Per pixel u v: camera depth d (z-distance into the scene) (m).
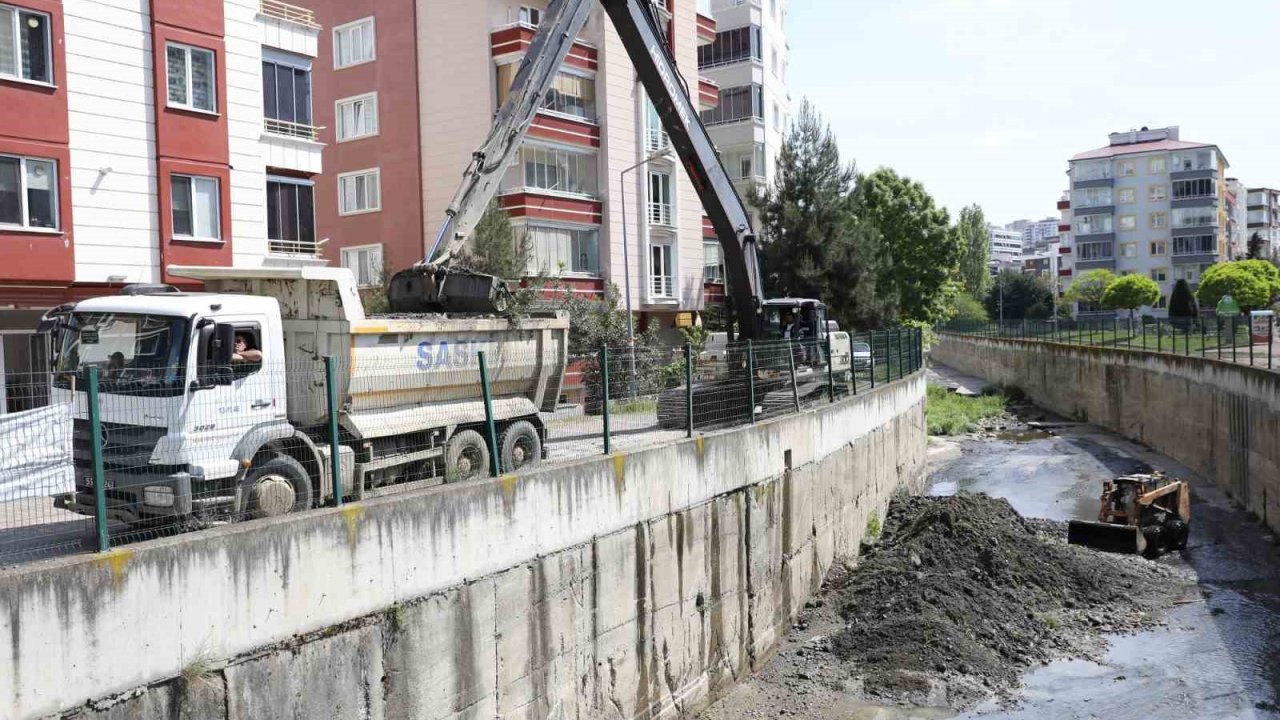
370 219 36.41
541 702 10.96
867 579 18.47
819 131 41.53
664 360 15.52
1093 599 18.48
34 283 19.94
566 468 11.51
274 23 25.36
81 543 8.21
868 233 41.75
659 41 17.88
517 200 33.59
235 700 7.72
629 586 12.62
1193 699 14.16
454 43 34.66
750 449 16.05
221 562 7.68
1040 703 14.01
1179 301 65.06
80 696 6.75
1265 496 25.38
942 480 32.94
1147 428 39.91
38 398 8.80
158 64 21.86
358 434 11.24
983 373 73.50
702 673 14.18
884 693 14.30
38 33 19.89
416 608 9.36
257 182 24.08
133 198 21.48
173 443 9.36
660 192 39.78
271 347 10.55
